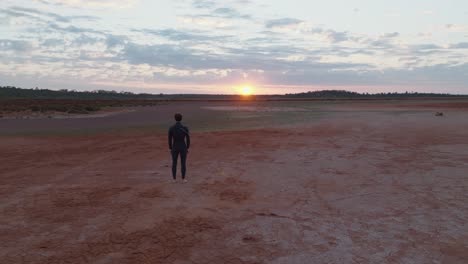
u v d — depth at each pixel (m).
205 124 28.19
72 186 8.51
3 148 15.11
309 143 15.81
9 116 36.34
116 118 35.81
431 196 7.38
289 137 18.12
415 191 7.79
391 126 24.03
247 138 17.78
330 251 4.83
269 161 11.51
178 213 6.42
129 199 7.34
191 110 57.03
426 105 71.62
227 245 5.04
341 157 12.14
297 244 5.06
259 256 4.70
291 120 31.72
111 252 4.83
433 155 12.40
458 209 6.53
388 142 15.95
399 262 4.49
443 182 8.55
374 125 25.05
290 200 7.20
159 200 7.25
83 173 10.02
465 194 7.50
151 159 12.19
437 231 5.49
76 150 14.49
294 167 10.50
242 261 4.55
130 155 13.11
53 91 188.50
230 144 15.62
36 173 10.07
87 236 5.39
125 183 8.77
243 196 7.49
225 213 6.41
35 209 6.74
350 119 32.09
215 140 17.08
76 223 5.96
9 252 4.86
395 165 10.68
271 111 52.47
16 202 7.20
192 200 7.23
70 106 54.78
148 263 4.50
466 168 10.15
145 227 5.74
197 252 4.82
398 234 5.39
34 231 5.62
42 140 17.80
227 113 46.59
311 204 6.92
